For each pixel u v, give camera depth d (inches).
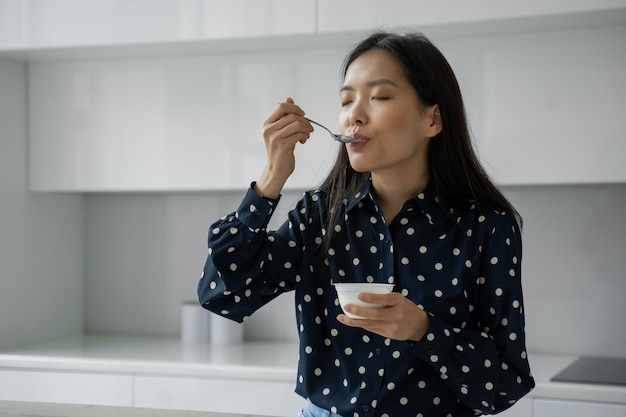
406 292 56.3
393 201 58.9
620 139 97.2
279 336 127.4
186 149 114.9
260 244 58.1
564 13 93.5
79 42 112.4
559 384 90.0
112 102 118.4
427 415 54.8
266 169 57.7
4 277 120.7
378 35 57.6
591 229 112.1
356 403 55.2
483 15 96.8
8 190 120.7
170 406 103.7
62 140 121.0
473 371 51.1
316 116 109.5
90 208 137.6
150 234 134.5
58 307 131.7
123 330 136.1
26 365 109.5
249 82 112.3
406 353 54.2
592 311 112.0
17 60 121.1
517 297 54.5
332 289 58.4
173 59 115.6
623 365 103.5
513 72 101.2
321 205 60.9
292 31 104.6
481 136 102.3
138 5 110.3
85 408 57.8
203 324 124.8
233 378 101.6
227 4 106.9
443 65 57.7
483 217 55.9
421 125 56.6
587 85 98.4
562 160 99.3
